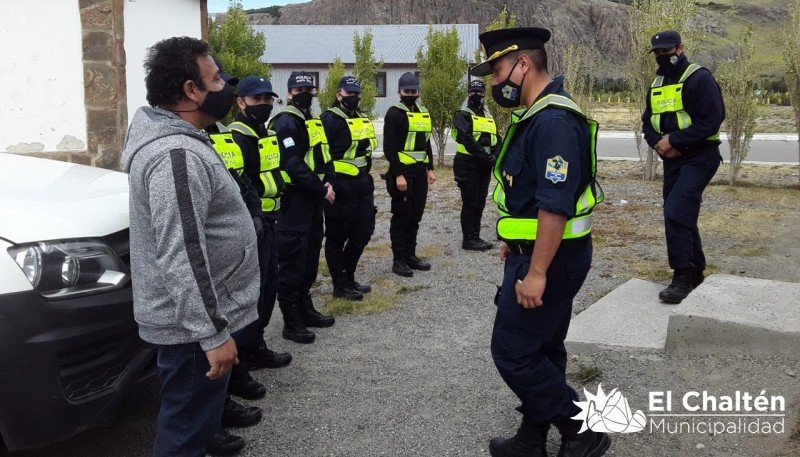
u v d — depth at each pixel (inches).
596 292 240.8
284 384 172.2
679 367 167.5
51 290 122.5
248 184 164.7
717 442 136.6
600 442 129.0
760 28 4320.9
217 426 107.4
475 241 311.1
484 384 168.7
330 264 237.6
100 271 130.8
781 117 1247.5
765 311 173.9
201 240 95.9
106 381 131.5
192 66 102.3
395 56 1619.1
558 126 112.8
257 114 175.9
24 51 276.4
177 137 98.3
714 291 188.1
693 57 485.4
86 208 139.9
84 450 142.4
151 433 150.1
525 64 120.9
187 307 94.4
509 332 121.2
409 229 275.7
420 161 268.8
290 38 1686.8
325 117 223.8
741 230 335.6
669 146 205.2
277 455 138.7
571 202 112.0
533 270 114.0
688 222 206.4
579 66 552.4
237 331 106.9
